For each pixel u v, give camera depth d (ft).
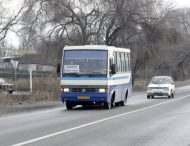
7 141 47.14
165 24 213.25
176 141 47.44
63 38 206.90
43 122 66.85
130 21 205.77
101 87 90.33
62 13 203.51
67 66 91.97
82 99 90.53
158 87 139.33
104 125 61.98
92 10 208.44
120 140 47.96
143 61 220.43
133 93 181.88
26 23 193.98
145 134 52.75
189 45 364.58
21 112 86.99
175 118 71.72
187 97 142.61
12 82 170.19
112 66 91.97
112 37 211.61
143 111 86.33
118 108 95.30
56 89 131.64
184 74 415.03
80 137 50.01
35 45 209.87
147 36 210.38
